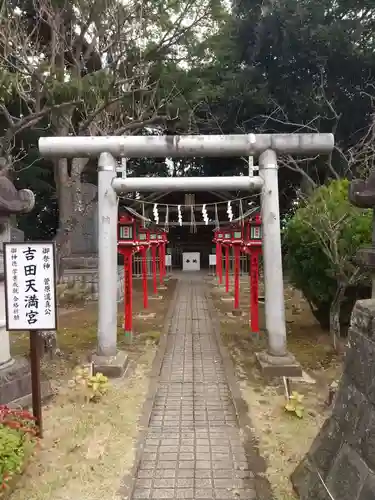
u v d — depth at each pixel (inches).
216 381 267.0
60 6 399.5
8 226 225.5
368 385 123.9
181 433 198.7
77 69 394.6
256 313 354.3
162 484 159.2
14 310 183.3
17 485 154.1
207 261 1099.3
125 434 194.5
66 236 388.8
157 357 312.3
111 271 280.7
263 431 196.9
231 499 150.3
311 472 145.1
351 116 713.6
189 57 569.6
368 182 216.5
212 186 281.7
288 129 745.0
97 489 154.2
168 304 542.9
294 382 255.0
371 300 140.3
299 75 733.9
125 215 352.2
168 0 454.0
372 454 114.4
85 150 280.4
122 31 462.6
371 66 687.7
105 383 233.8
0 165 321.7
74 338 360.2
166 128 609.3
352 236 291.4
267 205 279.0
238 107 745.6
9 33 344.5
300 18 672.4
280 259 278.8
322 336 352.8
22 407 208.8
